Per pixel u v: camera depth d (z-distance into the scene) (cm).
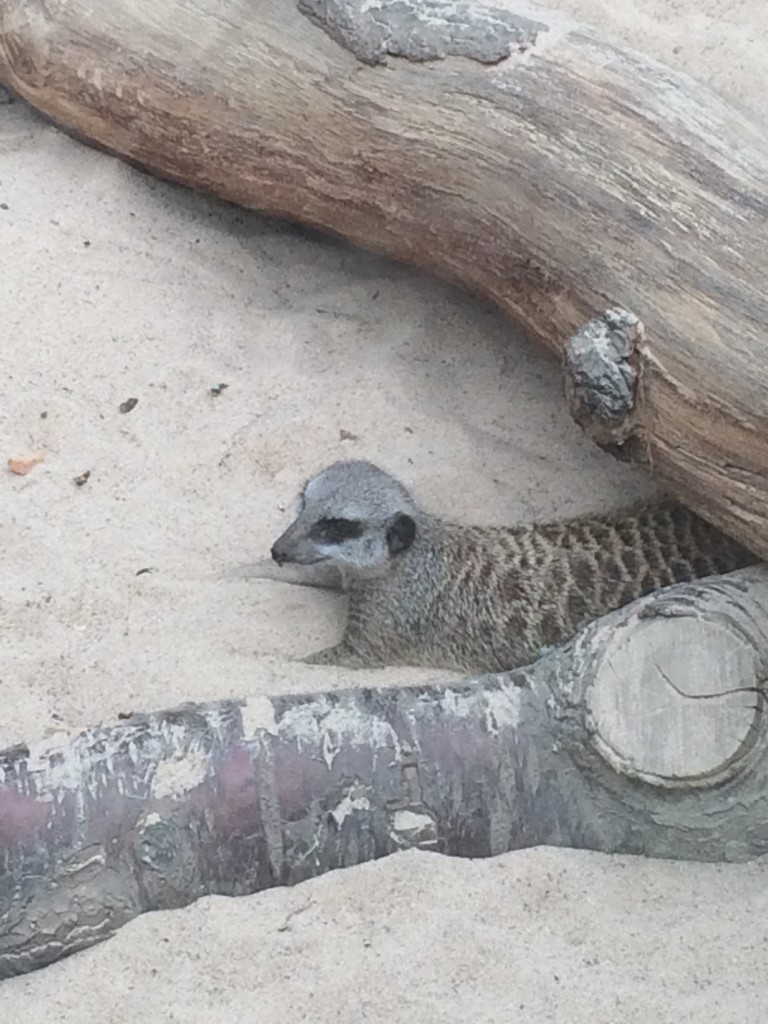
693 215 152
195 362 171
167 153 176
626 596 160
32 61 177
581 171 156
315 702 148
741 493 149
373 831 146
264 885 145
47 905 143
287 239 180
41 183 179
